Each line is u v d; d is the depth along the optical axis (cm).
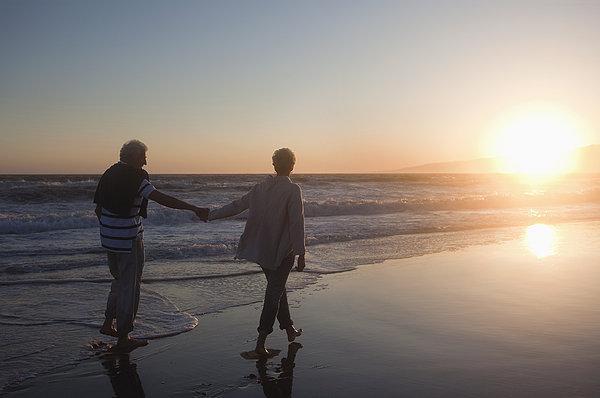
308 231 1296
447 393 344
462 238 1220
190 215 1523
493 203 2298
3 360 410
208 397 346
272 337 479
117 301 442
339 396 345
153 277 730
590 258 930
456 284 706
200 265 830
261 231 430
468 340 459
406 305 589
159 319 527
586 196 2655
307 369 395
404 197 2923
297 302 602
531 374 376
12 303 579
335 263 870
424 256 952
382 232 1293
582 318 532
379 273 786
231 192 2916
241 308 582
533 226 1512
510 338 464
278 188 431
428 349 436
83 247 1005
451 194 3200
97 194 438
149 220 1468
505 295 638
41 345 448
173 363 410
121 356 425
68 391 355
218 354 431
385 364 402
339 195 3036
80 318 529
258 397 345
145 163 449
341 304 593
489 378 370
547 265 858
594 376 372
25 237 1165
